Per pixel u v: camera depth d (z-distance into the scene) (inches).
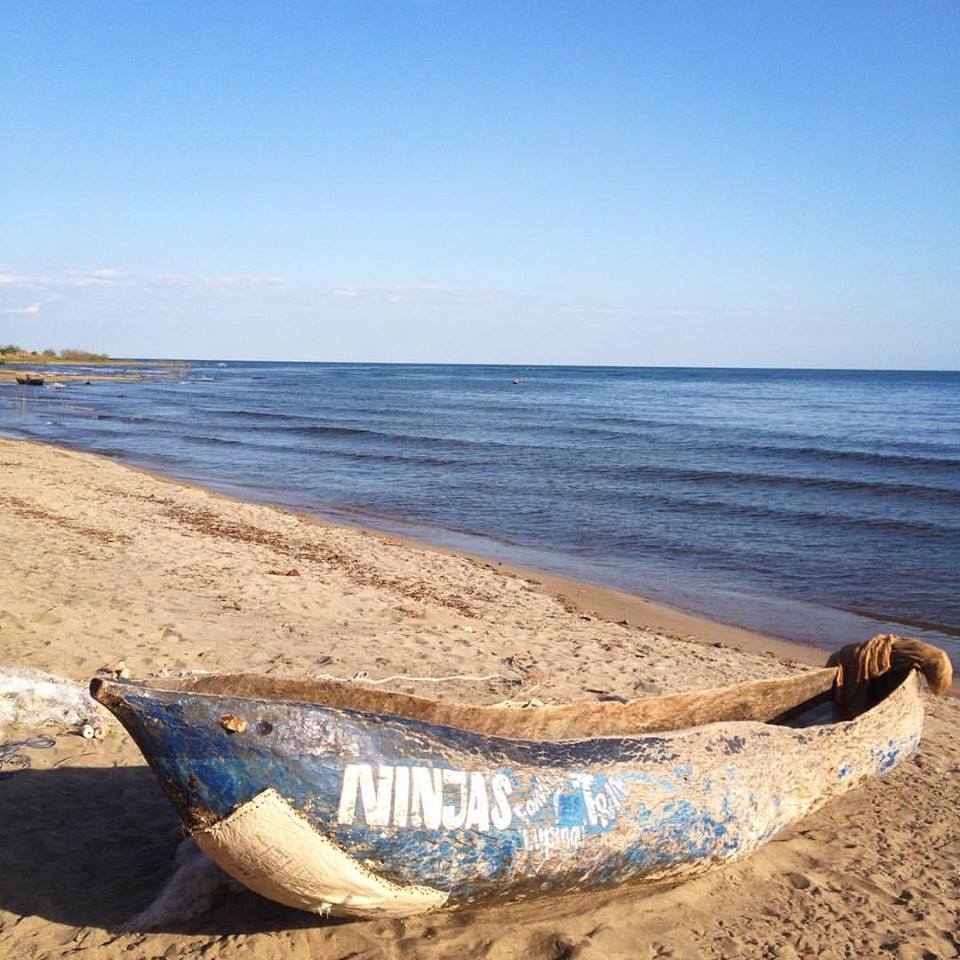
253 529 626.8
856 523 784.9
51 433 1530.5
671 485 1018.7
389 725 156.9
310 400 2837.1
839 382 5280.5
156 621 340.5
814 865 209.0
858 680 263.7
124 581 401.7
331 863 148.3
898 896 196.2
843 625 491.8
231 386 3816.4
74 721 239.9
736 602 536.1
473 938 165.5
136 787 211.6
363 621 386.0
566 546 694.5
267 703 148.6
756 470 1136.2
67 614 333.4
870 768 224.8
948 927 183.8
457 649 357.7
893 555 665.6
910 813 242.5
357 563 538.0
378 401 2876.5
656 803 175.8
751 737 200.5
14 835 184.4
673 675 356.2
